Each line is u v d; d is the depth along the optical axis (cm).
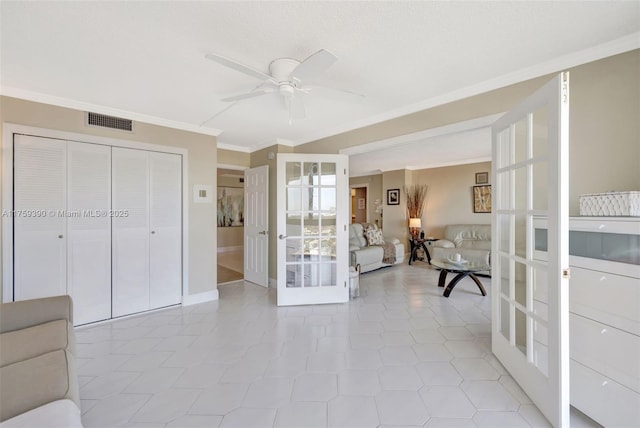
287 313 325
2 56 195
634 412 138
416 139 289
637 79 174
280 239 352
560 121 140
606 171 183
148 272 327
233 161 465
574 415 162
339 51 191
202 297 367
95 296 293
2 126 246
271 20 158
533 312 171
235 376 199
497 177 213
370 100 277
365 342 251
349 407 167
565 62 200
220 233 827
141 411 165
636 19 160
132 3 144
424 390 183
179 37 174
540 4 148
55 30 166
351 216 891
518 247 189
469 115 251
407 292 408
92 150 290
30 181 259
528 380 173
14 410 109
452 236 602
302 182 362
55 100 267
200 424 155
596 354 153
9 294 249
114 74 221
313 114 315
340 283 360
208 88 247
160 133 334
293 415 161
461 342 250
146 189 324
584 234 162
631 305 139
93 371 206
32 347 148
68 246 278
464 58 201
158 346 244
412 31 170
